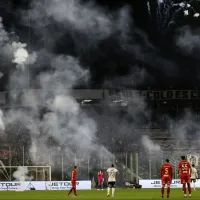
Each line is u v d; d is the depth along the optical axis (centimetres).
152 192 6038
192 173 6550
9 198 4741
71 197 4891
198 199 4106
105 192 6294
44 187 8119
